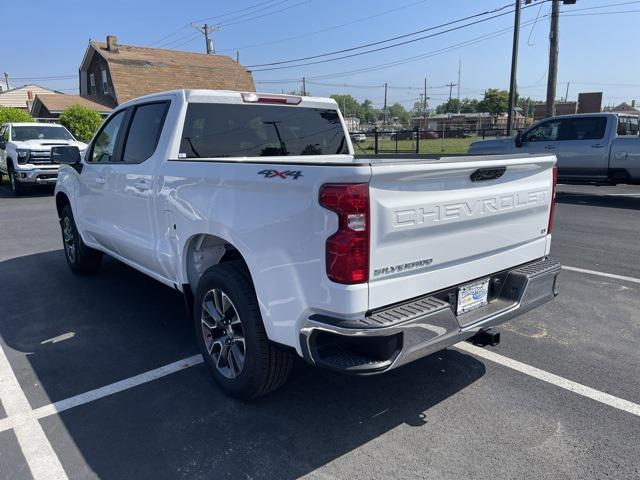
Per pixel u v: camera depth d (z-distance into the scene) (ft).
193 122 13.47
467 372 12.53
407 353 8.63
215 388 11.85
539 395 11.44
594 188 47.37
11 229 30.94
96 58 112.68
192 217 11.57
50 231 30.27
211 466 9.18
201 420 10.57
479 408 10.94
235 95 14.19
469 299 10.42
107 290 18.93
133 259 15.57
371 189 8.16
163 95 14.03
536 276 11.18
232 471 9.05
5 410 11.06
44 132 49.67
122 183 14.98
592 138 39.19
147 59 111.45
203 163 11.16
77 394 11.67
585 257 23.02
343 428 10.28
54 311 16.84
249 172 9.75
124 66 106.01
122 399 11.43
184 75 112.27
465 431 10.12
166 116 13.58
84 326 15.58
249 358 10.37
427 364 12.96
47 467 9.21
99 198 16.87
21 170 44.98
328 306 8.54
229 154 14.20
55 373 12.67
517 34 67.05
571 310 16.62
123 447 9.75
